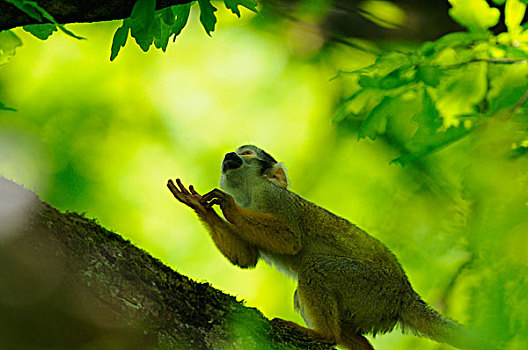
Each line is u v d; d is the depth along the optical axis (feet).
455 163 32.48
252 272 53.01
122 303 19.86
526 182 26.73
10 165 52.80
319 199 51.01
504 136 27.94
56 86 55.21
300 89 57.41
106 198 53.57
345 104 31.50
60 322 18.89
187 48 59.57
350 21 52.65
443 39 30.68
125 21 23.36
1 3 20.98
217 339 21.66
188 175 55.77
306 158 54.60
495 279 25.84
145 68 58.23
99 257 20.13
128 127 56.24
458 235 30.42
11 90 54.34
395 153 46.85
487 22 30.53
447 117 30.48
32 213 19.24
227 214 36.17
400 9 50.47
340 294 34.60
